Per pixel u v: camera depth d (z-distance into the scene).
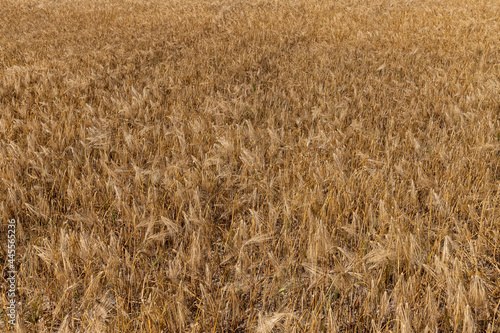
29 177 4.01
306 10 14.45
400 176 3.92
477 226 3.27
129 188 3.72
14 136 4.98
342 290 2.52
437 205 3.33
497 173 4.07
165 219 2.96
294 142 4.75
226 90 6.83
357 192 3.56
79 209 3.53
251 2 16.31
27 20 14.66
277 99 6.24
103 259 2.82
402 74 7.54
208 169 4.03
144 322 2.29
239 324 2.56
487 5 14.25
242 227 2.97
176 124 5.20
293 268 2.94
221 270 3.04
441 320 2.43
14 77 7.13
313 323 2.18
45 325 2.53
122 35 11.12
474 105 5.76
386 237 2.77
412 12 13.46
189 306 2.66
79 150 4.61
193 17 13.48
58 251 2.87
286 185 3.74
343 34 10.54
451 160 4.11
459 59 8.29
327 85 6.77
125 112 5.49
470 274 2.58
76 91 6.68
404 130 4.93
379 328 2.29
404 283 2.42
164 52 9.19
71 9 16.38
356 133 4.82
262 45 9.68
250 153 3.97
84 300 2.49
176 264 2.69
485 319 2.34
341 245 3.15
